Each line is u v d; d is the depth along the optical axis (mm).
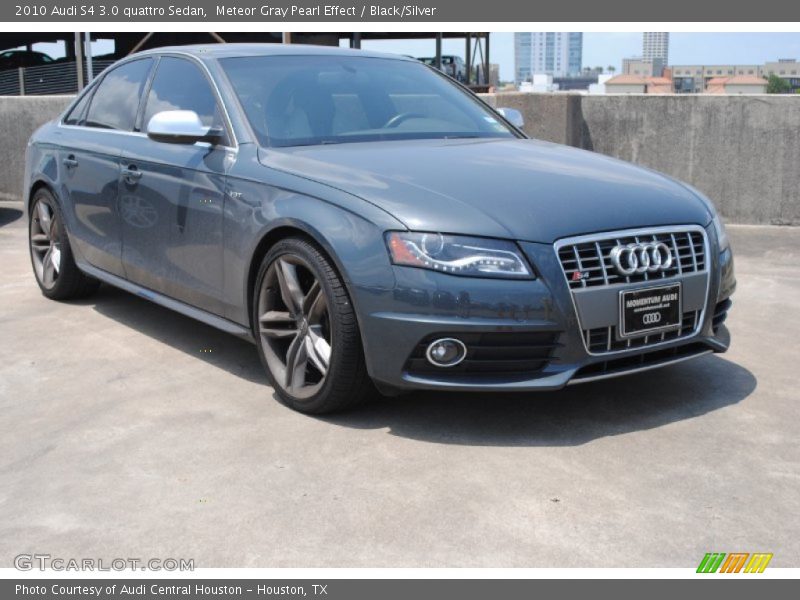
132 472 3076
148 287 4582
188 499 2873
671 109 8312
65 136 5324
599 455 3150
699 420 3471
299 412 3598
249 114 4023
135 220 4527
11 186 9914
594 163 3867
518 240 3115
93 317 5137
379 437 3328
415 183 3357
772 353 4395
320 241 3320
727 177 8297
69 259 5324
